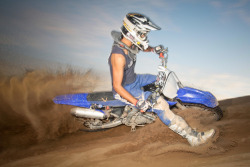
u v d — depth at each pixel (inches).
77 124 176.4
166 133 144.4
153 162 112.0
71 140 161.3
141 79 135.5
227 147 117.3
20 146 150.8
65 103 154.6
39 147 149.7
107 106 152.9
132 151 130.0
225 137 129.5
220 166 94.7
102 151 133.2
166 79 129.0
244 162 94.2
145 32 113.5
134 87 126.0
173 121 123.0
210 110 153.5
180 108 154.6
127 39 114.3
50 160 126.3
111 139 156.2
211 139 120.5
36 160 127.3
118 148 134.9
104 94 150.7
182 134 123.6
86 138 164.4
